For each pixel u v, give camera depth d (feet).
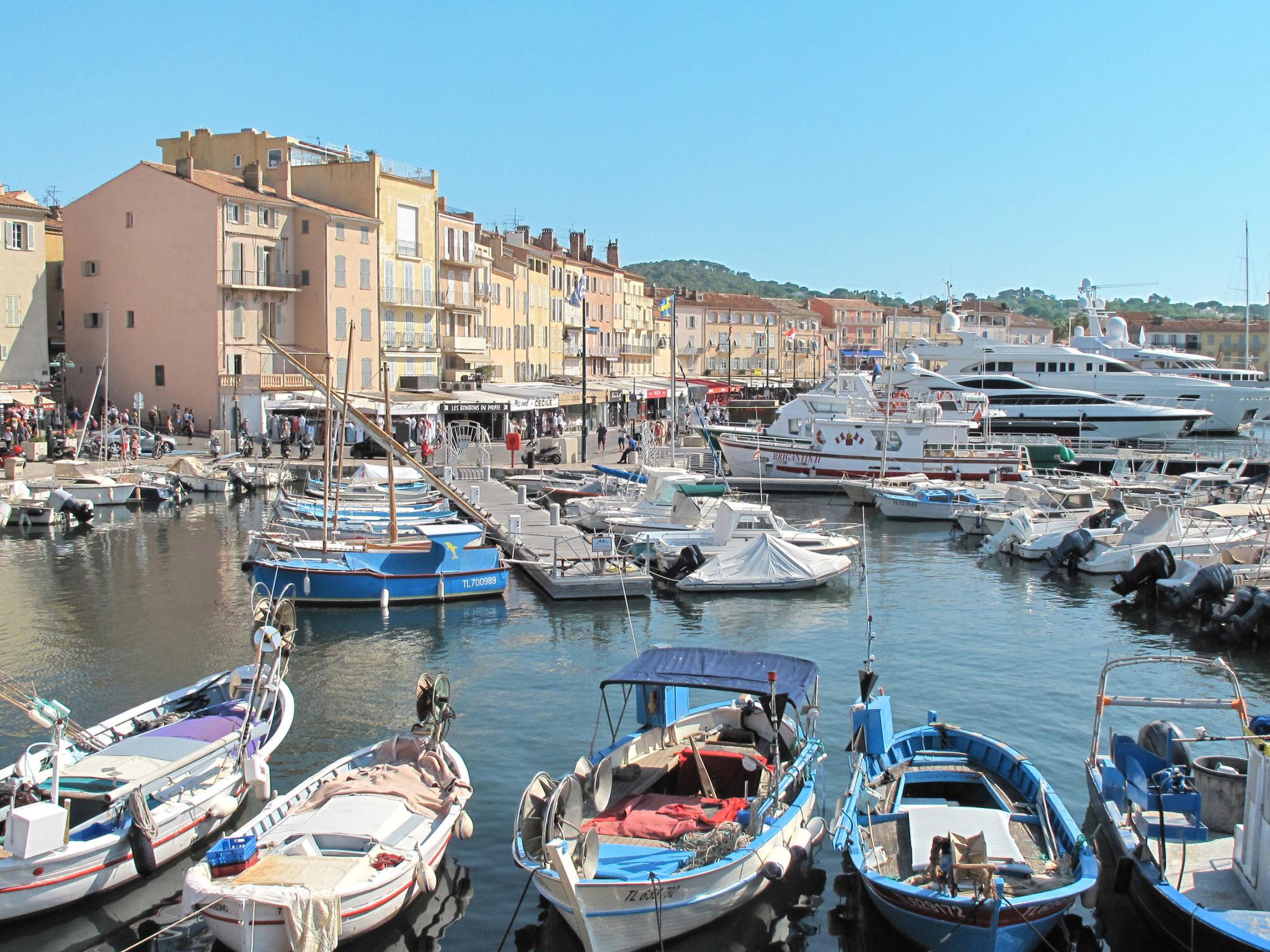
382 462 203.10
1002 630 100.73
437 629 99.66
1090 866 45.50
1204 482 183.83
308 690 80.94
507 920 49.01
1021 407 256.93
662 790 56.70
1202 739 46.88
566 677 84.48
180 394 234.38
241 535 148.25
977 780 55.52
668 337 492.54
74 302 242.58
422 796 52.85
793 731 60.59
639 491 159.43
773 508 184.14
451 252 294.25
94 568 124.88
